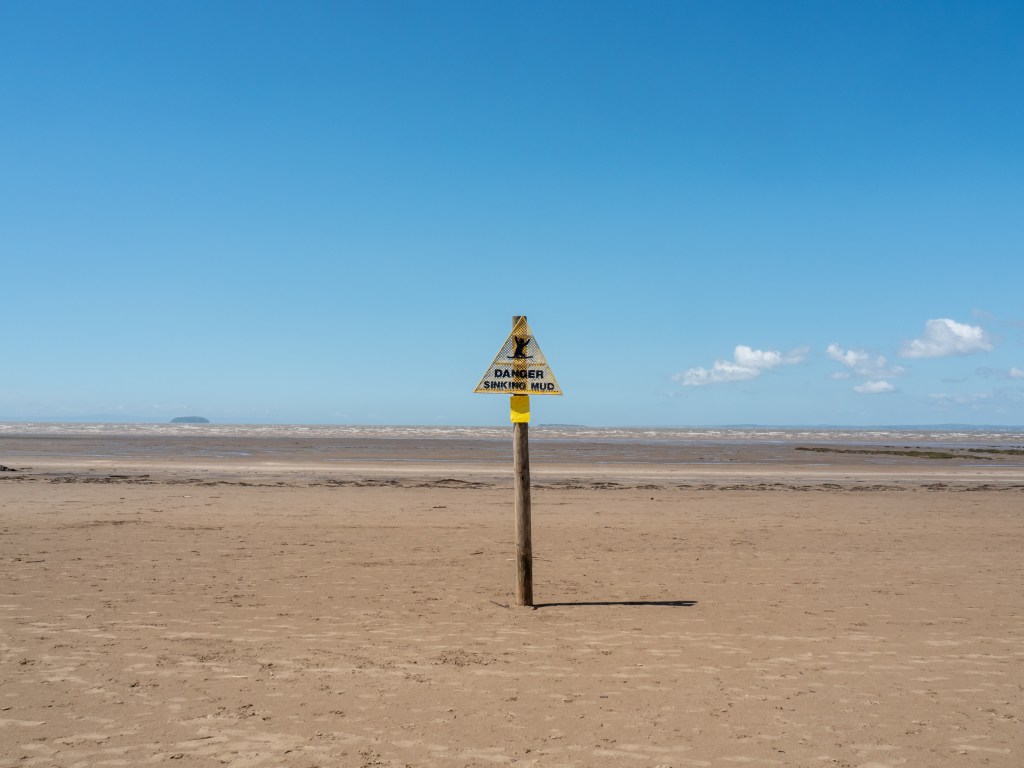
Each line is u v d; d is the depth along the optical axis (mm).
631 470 30969
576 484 24141
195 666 5977
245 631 7027
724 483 25484
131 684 5543
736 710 5172
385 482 23906
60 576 9219
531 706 5211
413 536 13055
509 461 36844
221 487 21141
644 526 14711
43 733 4668
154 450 43406
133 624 7176
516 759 4379
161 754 4395
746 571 10352
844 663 6266
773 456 44781
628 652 6520
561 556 11414
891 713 5141
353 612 7812
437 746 4543
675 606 8273
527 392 8219
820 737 4723
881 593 9016
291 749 4480
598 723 4918
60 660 6055
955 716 5098
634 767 4289
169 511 15781
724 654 6492
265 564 10305
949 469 34406
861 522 15688
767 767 4305
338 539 12570
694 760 4383
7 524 13500
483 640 6848
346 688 5531
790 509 17938
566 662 6219
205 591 8617
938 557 11570
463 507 17562
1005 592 9133
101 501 17281
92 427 116938
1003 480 28469
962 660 6383
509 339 8188
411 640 6812
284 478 25109
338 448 48469
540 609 8078
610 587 9258
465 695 5410
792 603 8461
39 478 22859
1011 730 4867
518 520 8195
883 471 32375
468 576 9805
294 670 5922
